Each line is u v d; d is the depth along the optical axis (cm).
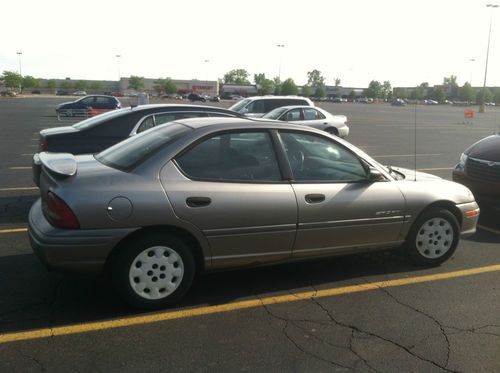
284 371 317
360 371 319
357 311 407
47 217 380
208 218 395
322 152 457
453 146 1780
